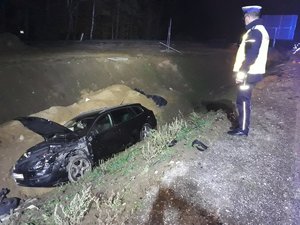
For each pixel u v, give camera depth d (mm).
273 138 5637
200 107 15484
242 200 3939
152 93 17359
